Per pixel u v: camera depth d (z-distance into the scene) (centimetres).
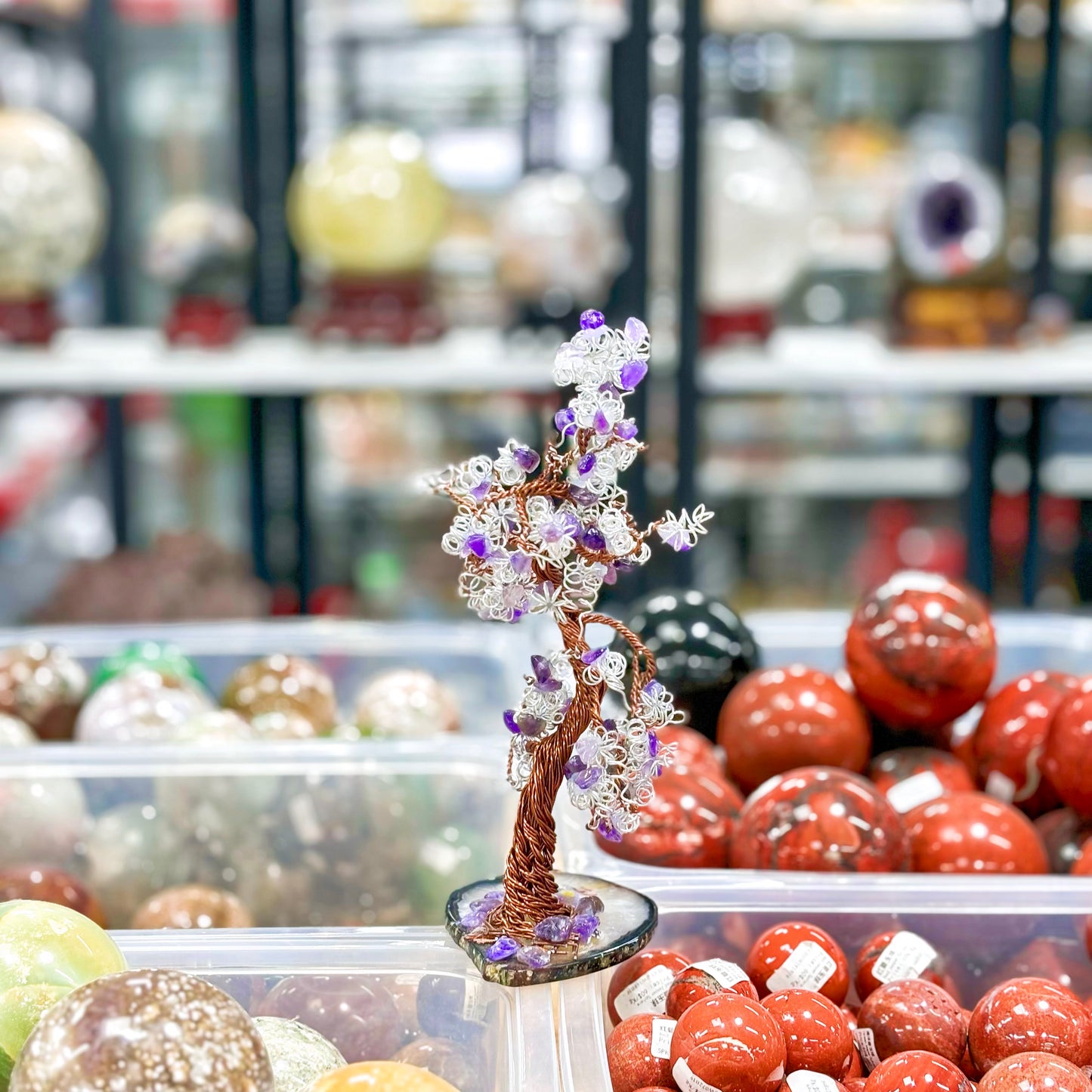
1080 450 249
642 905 63
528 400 258
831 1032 60
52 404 282
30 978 57
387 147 209
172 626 124
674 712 58
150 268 224
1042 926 73
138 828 91
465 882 90
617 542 55
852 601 274
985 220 219
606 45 244
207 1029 48
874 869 76
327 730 108
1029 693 92
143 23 261
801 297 274
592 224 215
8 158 196
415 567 262
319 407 256
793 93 264
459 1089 62
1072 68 256
